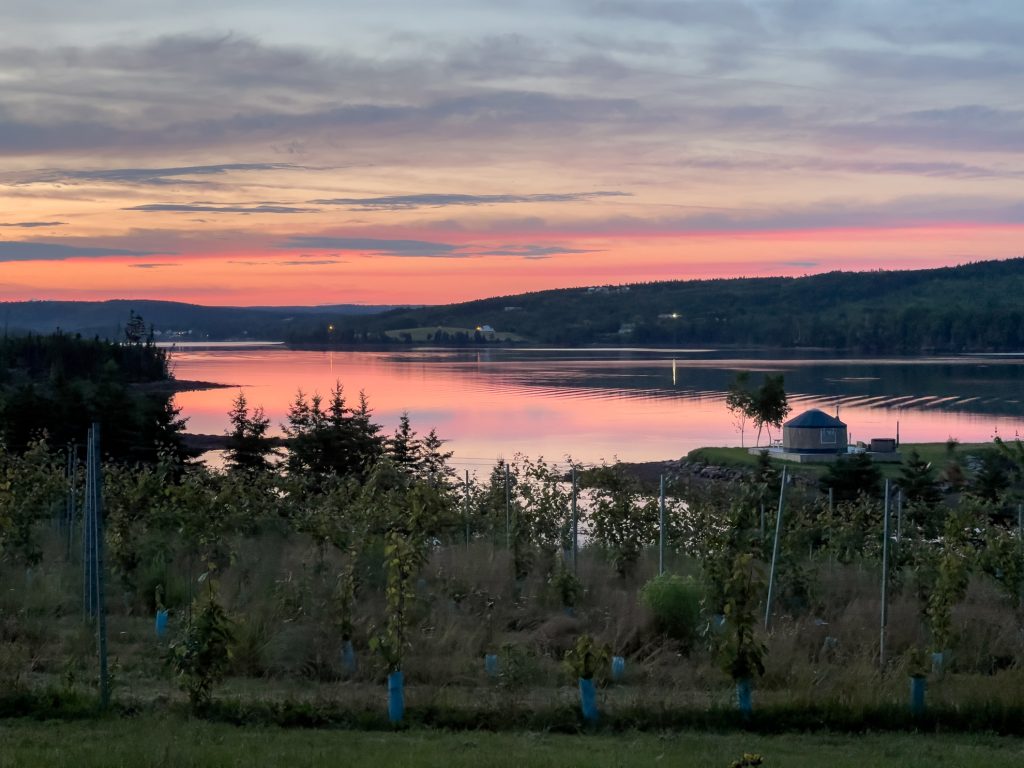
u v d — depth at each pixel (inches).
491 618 705.0
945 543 787.4
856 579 823.7
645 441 3316.9
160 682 572.7
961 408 4613.7
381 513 947.3
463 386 6156.5
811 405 4795.8
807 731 514.3
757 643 549.3
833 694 542.0
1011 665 629.6
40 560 834.8
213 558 820.6
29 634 641.6
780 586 772.6
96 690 543.5
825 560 944.9
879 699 537.6
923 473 1818.4
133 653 628.4
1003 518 1295.5
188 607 650.2
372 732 502.9
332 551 829.2
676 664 638.5
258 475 1268.5
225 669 570.9
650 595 693.3
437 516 908.6
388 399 5157.5
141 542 810.2
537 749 469.1
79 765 418.6
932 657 617.6
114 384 2325.3
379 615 676.1
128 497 933.8
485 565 837.8
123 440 2196.1
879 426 3868.1
